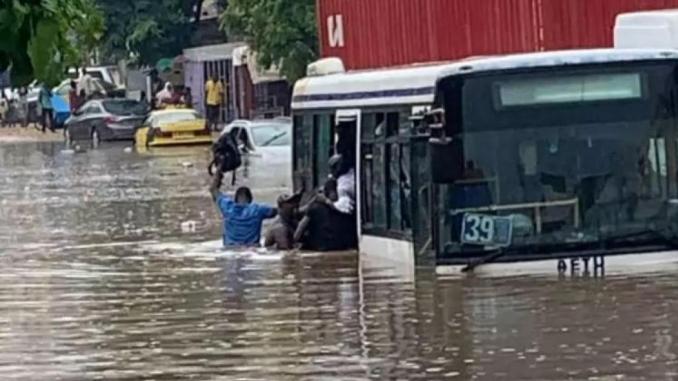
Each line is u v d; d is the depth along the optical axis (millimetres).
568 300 18531
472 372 14648
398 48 33000
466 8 30125
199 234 30688
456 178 20219
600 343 15781
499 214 20391
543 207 20422
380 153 23969
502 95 20297
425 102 21953
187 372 15312
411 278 21500
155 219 34594
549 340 16094
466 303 18781
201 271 24188
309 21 59156
